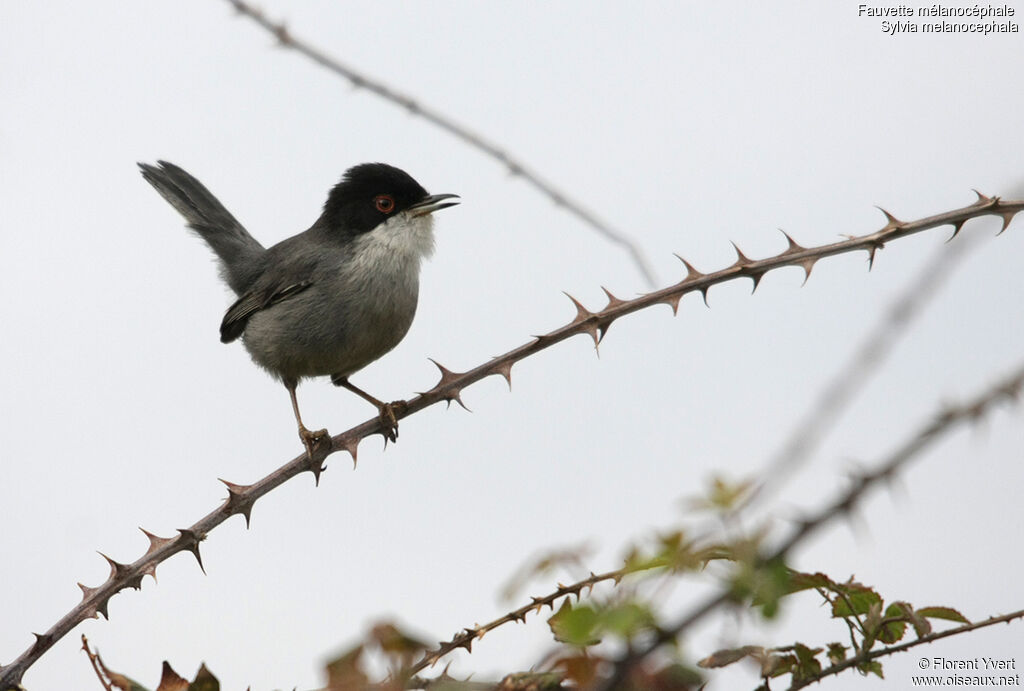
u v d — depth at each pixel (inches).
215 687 205.2
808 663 204.1
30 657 268.8
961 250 134.8
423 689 192.1
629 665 125.2
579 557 139.6
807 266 273.9
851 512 119.6
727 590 121.0
